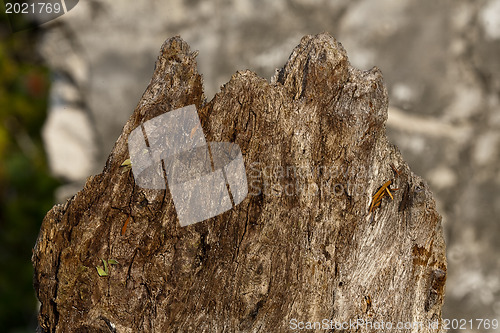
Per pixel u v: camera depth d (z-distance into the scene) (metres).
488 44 2.18
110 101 2.23
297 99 1.66
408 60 2.21
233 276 1.63
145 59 2.20
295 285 1.64
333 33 2.21
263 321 1.64
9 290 2.17
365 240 1.66
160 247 1.63
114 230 1.63
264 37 2.20
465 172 2.20
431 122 2.22
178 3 2.21
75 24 2.21
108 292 1.62
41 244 1.63
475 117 2.20
